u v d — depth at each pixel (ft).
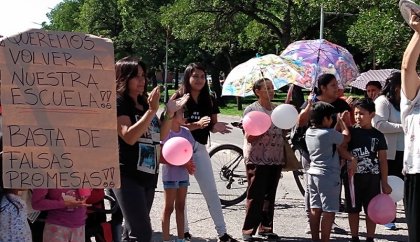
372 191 21.79
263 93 22.65
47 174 12.89
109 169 13.39
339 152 21.50
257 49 125.49
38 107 12.95
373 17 63.82
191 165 20.49
